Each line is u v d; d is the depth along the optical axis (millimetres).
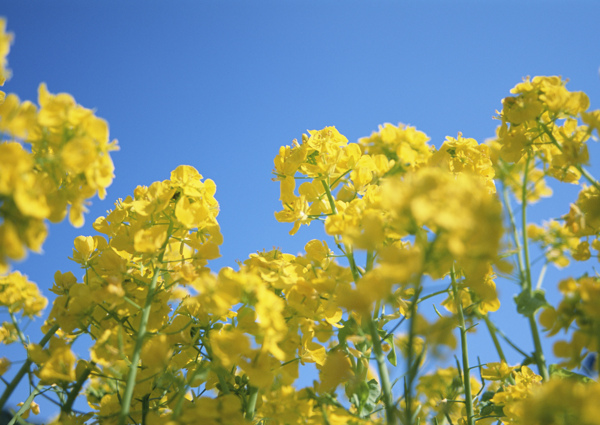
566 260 450
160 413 462
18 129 354
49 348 432
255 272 448
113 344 428
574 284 388
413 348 379
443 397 519
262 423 442
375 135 506
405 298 468
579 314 387
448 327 347
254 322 431
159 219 462
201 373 407
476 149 528
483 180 506
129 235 466
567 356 380
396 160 501
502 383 514
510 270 344
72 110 375
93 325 461
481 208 333
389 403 385
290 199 511
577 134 464
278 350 395
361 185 498
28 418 449
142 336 412
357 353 439
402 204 345
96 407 486
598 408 314
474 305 466
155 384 454
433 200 333
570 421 324
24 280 472
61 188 387
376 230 372
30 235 347
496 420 505
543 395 329
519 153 474
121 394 454
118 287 435
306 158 514
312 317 448
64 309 448
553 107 464
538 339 416
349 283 441
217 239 470
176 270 444
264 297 398
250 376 393
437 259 346
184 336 451
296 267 469
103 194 390
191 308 468
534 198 516
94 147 374
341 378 421
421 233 353
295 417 422
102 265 459
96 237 506
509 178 465
